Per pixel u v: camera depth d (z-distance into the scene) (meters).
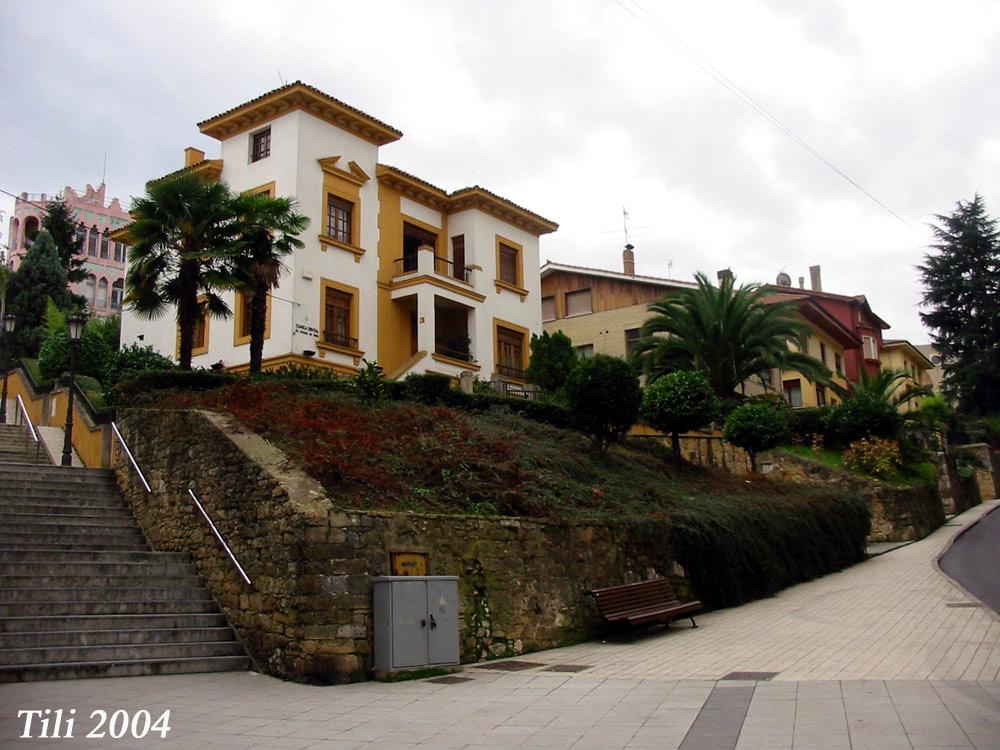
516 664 10.75
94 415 17.52
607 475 17.19
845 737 6.30
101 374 23.80
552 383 29.56
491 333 31.34
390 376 27.98
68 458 17.12
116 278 80.12
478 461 14.41
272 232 21.09
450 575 10.92
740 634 12.39
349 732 7.20
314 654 9.77
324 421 14.16
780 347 30.95
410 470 13.38
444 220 31.94
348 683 9.65
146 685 9.32
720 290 31.25
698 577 15.15
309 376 19.81
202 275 18.66
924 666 9.22
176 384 16.81
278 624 10.41
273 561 10.74
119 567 11.93
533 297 33.94
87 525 13.59
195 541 12.63
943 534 25.58
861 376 32.69
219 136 28.00
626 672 9.79
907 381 53.91
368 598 10.18
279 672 10.15
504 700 8.40
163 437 14.23
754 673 9.29
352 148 28.08
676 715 7.37
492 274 31.98
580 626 12.70
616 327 39.94
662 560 14.66
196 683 9.54
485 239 31.98
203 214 18.95
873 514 24.98
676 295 32.19
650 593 13.24
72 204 78.06
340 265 26.94
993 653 9.82
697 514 15.76
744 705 7.61
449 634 10.31
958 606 13.75
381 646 9.91
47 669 9.39
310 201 26.17
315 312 25.73
